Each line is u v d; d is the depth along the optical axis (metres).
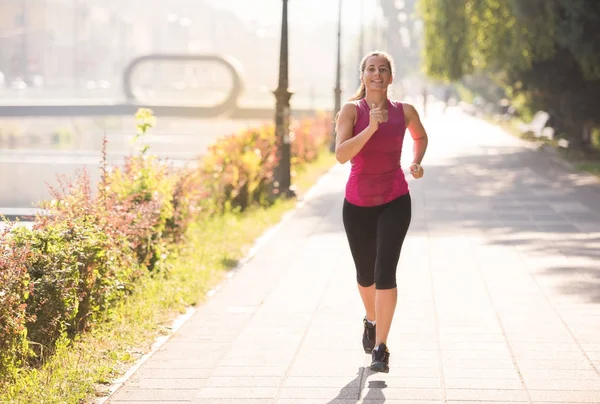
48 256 9.63
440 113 111.00
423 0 45.66
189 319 11.45
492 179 31.14
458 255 15.79
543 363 9.16
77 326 10.16
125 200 13.12
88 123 98.25
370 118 8.08
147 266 13.60
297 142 34.81
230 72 85.25
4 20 148.62
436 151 46.38
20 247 9.49
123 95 89.00
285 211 23.39
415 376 8.77
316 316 11.48
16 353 8.74
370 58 8.49
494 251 16.17
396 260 8.40
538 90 42.16
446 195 26.23
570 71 39.12
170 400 8.23
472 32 43.28
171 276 13.63
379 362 8.34
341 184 30.89
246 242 17.83
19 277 8.66
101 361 9.39
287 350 9.85
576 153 39.62
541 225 19.69
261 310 11.91
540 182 29.89
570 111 40.12
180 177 16.16
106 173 13.59
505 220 20.62
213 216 20.75
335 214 22.52
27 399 8.00
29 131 91.50
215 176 21.64
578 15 34.25
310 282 13.77
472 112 103.62
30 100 86.88
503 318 11.12
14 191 37.28
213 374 8.98
